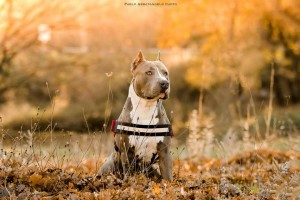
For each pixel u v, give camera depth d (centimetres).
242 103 1895
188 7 2173
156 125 607
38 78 2231
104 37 2244
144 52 2300
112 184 591
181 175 712
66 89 2211
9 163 616
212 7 2156
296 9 2177
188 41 2509
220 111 1855
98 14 2127
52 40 2206
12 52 2078
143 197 543
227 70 1958
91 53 2233
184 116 2153
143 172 619
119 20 2178
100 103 2152
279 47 2336
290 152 906
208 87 2005
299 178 567
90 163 797
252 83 2230
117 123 620
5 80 2183
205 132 1066
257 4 2144
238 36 2180
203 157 975
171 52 2414
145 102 604
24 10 2008
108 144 973
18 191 548
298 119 1550
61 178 595
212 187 615
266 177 718
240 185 693
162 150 614
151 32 2320
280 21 2195
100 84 2197
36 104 2197
